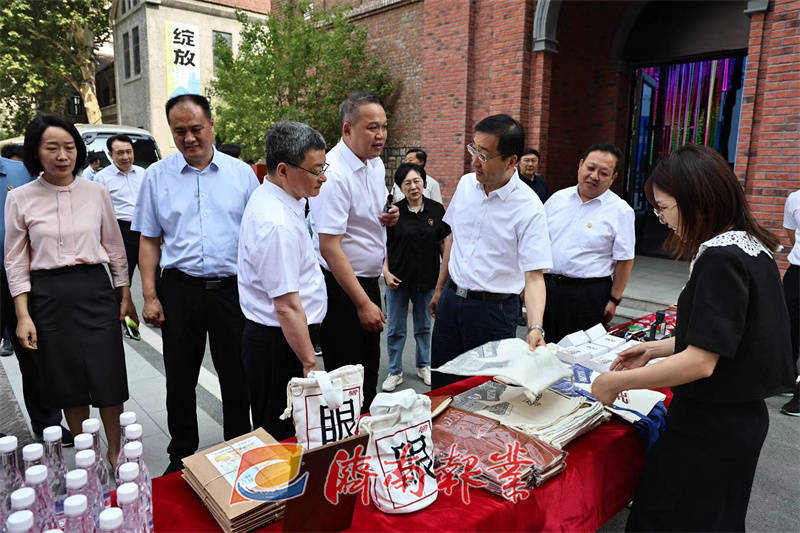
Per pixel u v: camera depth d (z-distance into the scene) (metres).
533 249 2.22
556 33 7.57
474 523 1.28
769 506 2.47
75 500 0.97
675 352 1.51
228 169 2.53
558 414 1.72
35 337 2.31
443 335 2.58
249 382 2.10
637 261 8.11
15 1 16.72
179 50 16.84
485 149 2.14
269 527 1.26
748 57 5.37
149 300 2.52
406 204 3.74
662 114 8.39
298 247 1.86
